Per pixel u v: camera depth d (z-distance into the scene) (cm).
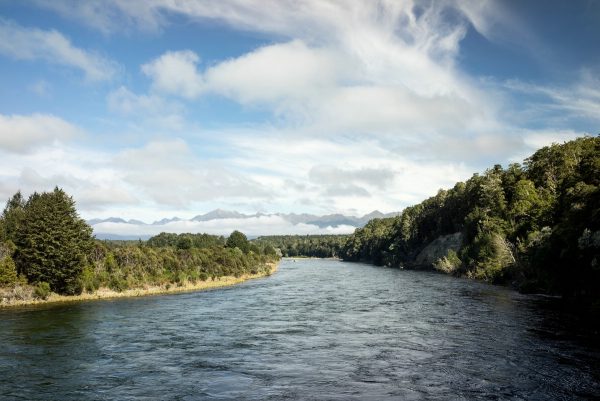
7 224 9262
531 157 12825
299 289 8619
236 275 11312
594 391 2381
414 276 11975
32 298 6550
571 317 4619
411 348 3447
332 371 2864
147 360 3173
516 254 9138
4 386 2594
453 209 16075
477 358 3078
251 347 3572
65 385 2614
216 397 2398
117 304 6375
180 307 6028
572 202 7006
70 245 7162
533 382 2539
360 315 5169
